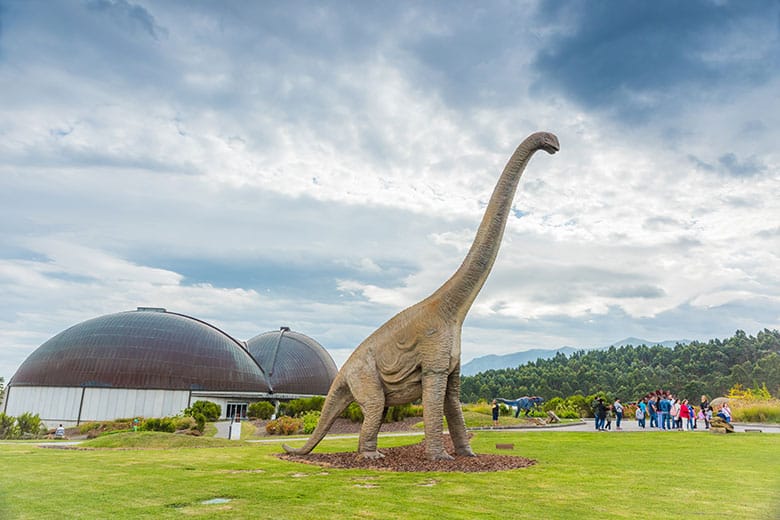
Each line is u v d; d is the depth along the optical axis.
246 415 47.69
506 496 7.91
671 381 85.19
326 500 7.61
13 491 8.41
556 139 12.09
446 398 12.56
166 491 8.34
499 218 12.05
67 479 9.57
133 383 43.38
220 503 7.46
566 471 10.47
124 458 12.95
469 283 11.91
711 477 9.84
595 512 6.91
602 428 24.50
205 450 15.44
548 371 104.56
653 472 10.42
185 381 45.00
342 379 13.29
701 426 26.14
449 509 7.03
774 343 87.38
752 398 39.00
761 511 7.03
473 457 12.24
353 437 23.52
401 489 8.45
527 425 28.45
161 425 29.14
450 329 11.91
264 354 55.84
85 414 42.19
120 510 7.06
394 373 12.27
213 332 51.00
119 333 45.88
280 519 6.52
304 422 30.17
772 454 13.60
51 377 43.25
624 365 112.44
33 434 29.84
